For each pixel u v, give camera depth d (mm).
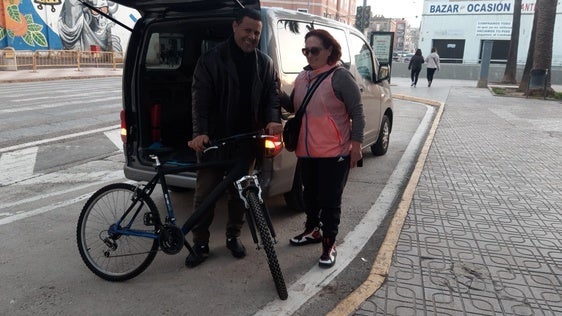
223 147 3402
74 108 11734
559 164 6840
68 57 26328
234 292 3283
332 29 5332
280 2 46938
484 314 2994
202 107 3357
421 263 3666
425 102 15164
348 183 5992
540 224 4504
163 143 4766
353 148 3414
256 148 3549
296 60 4383
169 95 4781
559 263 3701
